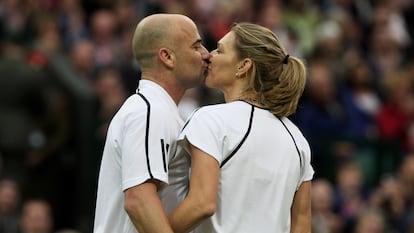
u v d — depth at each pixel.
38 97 25.14
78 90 25.33
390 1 36.06
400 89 30.91
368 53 33.81
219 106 12.41
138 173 12.08
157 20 12.66
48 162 25.41
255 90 12.53
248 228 12.16
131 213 12.06
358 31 34.47
